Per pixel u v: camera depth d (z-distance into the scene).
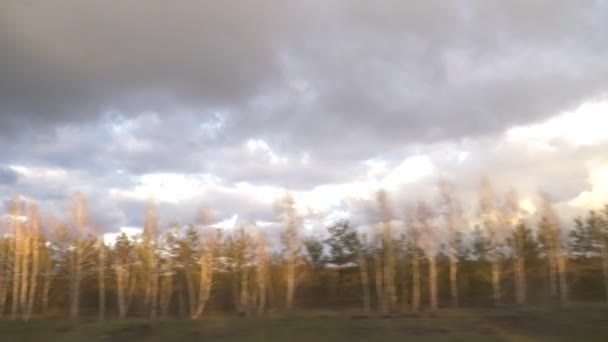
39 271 67.94
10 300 72.19
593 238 67.38
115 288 73.81
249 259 68.12
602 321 36.28
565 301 57.31
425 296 70.88
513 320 37.59
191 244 68.50
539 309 45.62
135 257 70.56
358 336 32.81
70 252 63.91
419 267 69.69
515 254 65.06
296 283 69.62
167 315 65.12
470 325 35.94
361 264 67.75
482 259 69.25
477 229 67.94
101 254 63.66
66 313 64.75
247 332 34.59
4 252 67.06
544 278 70.00
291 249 64.69
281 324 36.81
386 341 31.44
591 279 68.62
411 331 33.84
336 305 67.25
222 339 33.06
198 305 68.94
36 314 65.31
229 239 69.06
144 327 37.69
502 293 68.81
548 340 31.95
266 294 72.19
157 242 68.12
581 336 32.62
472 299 68.12
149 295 68.50
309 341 32.03
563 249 65.56
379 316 41.94
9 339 36.53
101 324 40.41
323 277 73.75
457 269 70.69
